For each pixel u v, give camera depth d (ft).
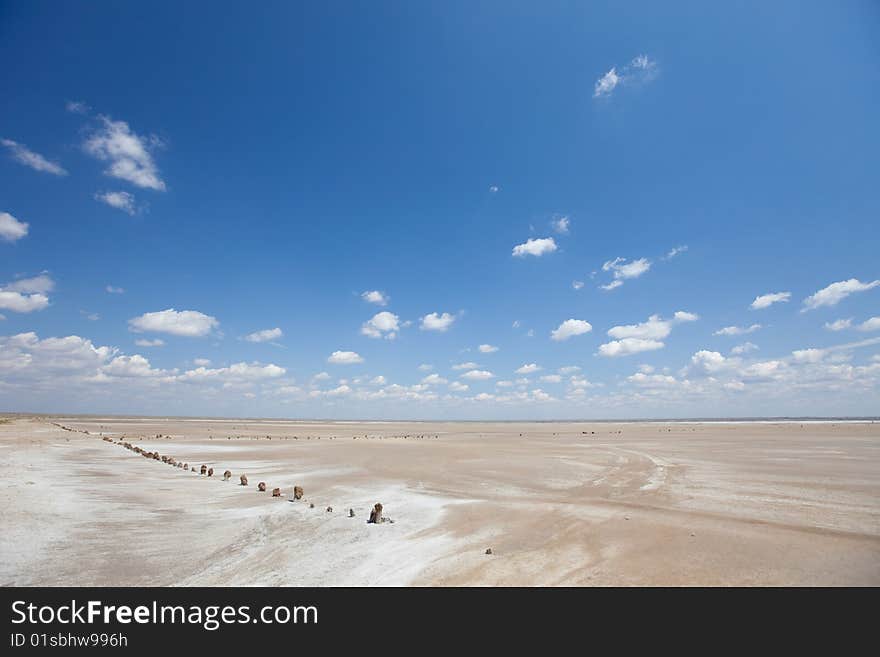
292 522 57.62
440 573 39.34
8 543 47.06
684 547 44.19
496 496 74.33
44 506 62.75
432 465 117.60
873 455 127.03
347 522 57.57
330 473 103.71
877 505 62.64
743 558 40.73
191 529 54.24
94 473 96.48
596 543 46.44
